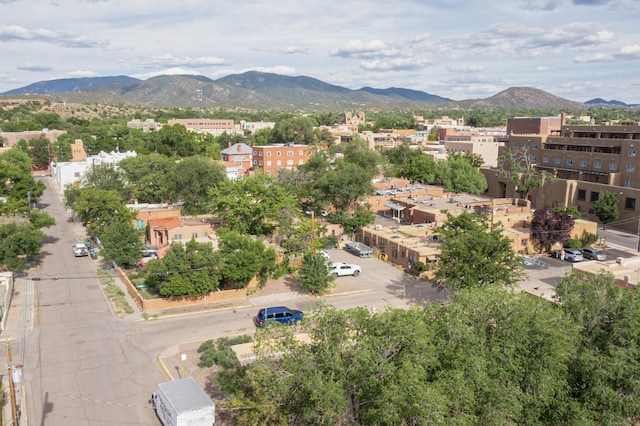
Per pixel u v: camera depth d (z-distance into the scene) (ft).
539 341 85.05
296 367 76.33
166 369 107.76
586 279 112.88
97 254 197.36
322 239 209.46
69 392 99.35
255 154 410.72
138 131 598.75
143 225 232.12
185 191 246.27
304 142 560.20
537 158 341.82
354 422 75.10
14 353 114.83
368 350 75.10
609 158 284.00
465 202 257.34
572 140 317.83
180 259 143.33
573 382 92.12
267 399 77.66
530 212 239.71
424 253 172.96
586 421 85.61
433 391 69.10
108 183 261.44
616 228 253.44
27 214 187.32
